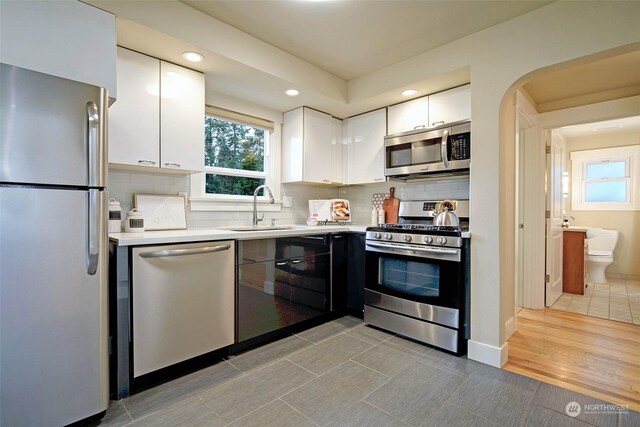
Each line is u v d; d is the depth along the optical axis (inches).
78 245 55.0
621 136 188.5
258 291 89.9
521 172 131.5
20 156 49.5
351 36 88.7
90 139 55.6
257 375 75.2
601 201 196.2
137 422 58.0
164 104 83.7
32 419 51.3
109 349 65.6
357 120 132.1
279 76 95.3
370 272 106.9
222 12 77.5
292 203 133.6
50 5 59.1
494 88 82.5
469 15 78.5
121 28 69.2
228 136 115.5
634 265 185.5
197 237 75.4
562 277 154.4
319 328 106.1
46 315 52.3
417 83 100.4
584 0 69.4
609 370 78.8
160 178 96.0
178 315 73.0
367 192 141.3
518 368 79.7
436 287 90.3
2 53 54.7
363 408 62.8
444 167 101.2
